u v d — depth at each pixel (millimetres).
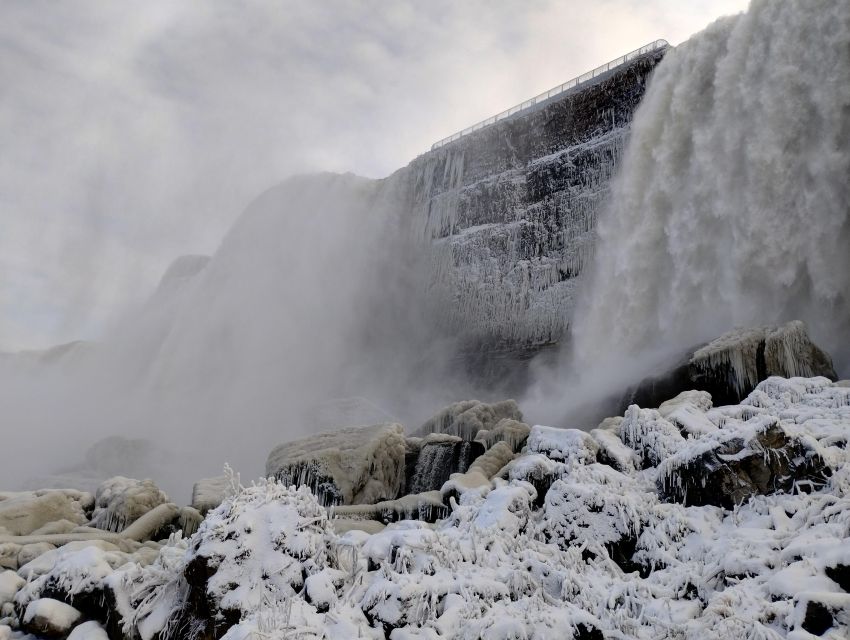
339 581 5867
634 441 9234
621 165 32406
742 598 5164
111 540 9695
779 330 15164
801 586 5012
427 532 6254
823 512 6312
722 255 22266
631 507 7082
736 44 22875
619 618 5367
